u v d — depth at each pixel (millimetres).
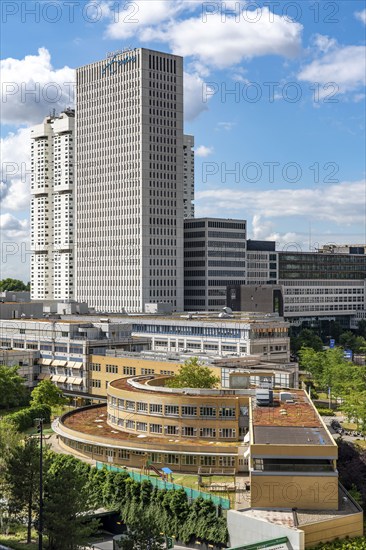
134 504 125312
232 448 135875
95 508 120750
